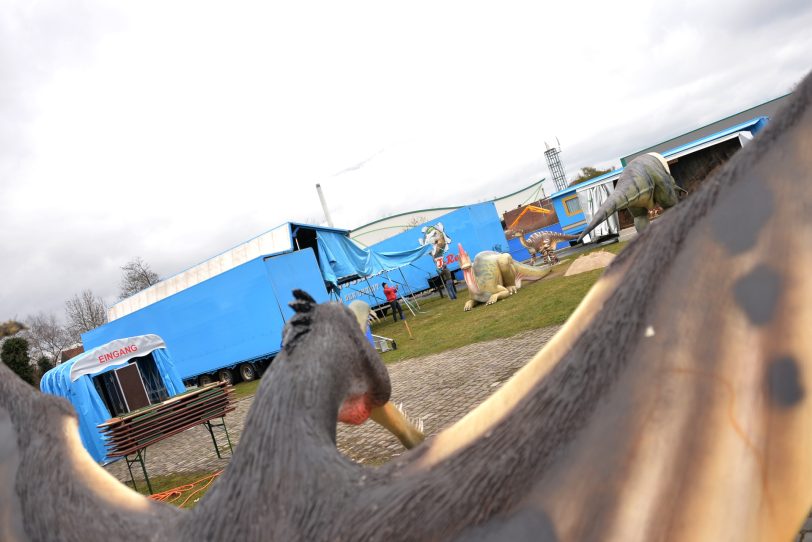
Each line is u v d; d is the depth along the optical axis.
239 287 15.13
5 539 1.20
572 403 1.08
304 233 18.06
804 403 0.98
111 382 11.01
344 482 1.12
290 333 1.38
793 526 0.95
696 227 1.12
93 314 30.98
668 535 0.98
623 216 27.20
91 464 1.28
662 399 1.05
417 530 1.04
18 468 1.25
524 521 1.02
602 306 1.16
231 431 10.44
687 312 1.08
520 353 8.93
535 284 17.62
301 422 1.21
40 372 12.86
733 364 1.03
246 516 1.12
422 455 1.15
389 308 24.69
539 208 31.23
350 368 1.39
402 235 27.25
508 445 1.08
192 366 16.70
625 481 1.02
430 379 9.17
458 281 29.16
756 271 1.05
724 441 1.00
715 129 25.78
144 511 1.21
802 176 1.05
